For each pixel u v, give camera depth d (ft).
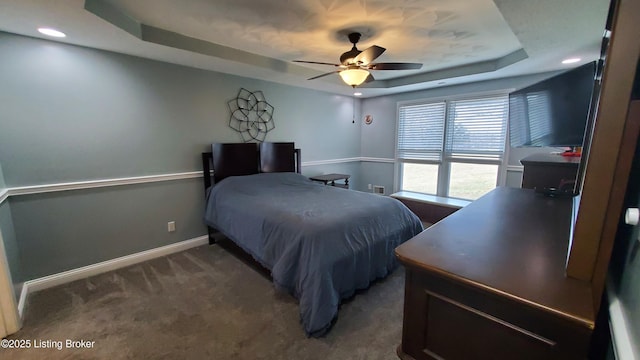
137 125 9.48
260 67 10.76
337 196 9.85
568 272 2.74
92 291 7.91
